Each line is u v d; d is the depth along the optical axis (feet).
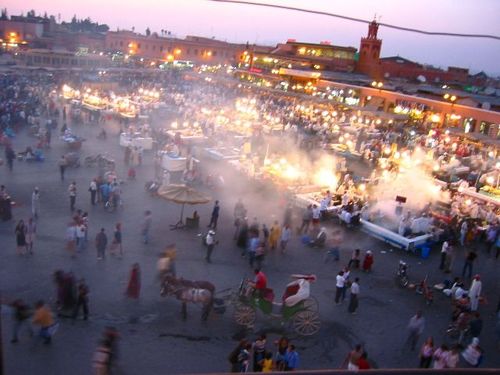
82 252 55.47
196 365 38.04
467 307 48.62
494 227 72.59
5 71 169.58
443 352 38.24
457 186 96.53
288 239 63.67
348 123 155.12
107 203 69.97
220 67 256.52
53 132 115.03
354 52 242.58
